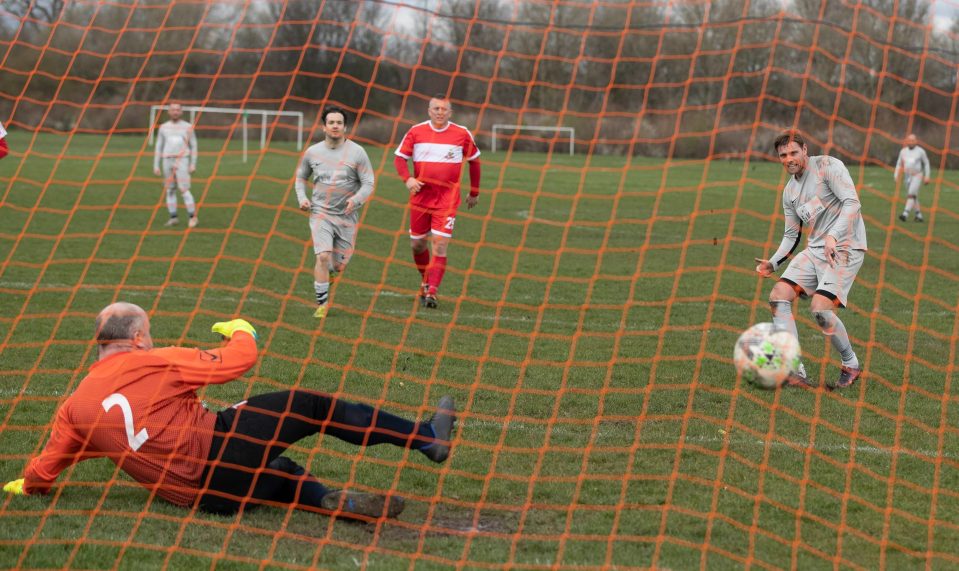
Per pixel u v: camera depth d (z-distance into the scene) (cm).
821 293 542
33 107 2759
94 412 359
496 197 1817
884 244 1298
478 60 2752
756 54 2569
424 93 2795
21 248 1055
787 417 495
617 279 961
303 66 2939
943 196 2030
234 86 2994
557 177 2295
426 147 809
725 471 418
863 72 2306
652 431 471
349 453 435
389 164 2436
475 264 1048
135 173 2083
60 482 397
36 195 1616
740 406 512
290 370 568
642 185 2167
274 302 793
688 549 341
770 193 2050
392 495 362
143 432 357
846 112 2397
